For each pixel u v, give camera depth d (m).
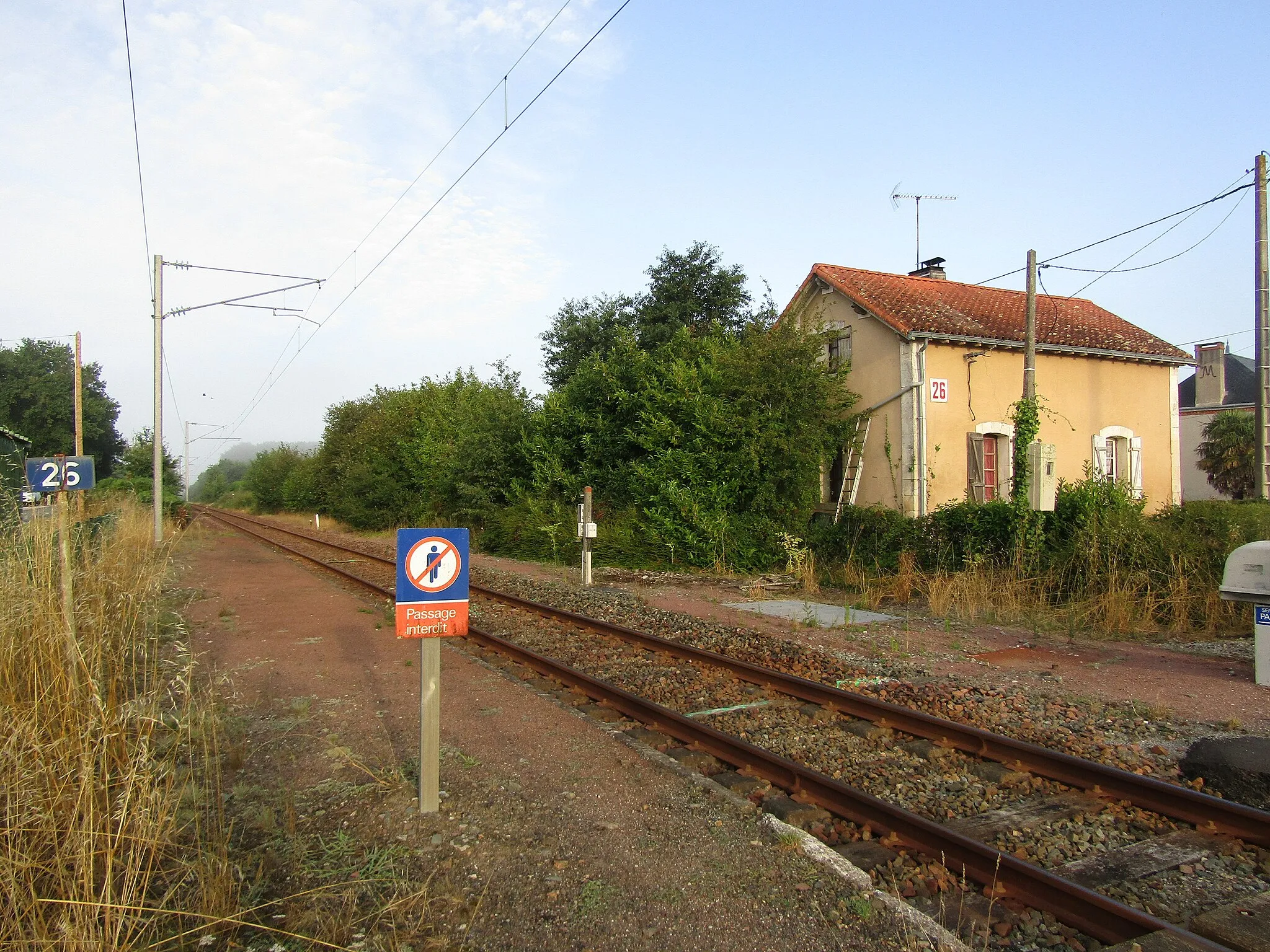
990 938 3.53
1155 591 10.98
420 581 4.54
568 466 22.39
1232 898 3.86
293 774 5.23
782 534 16.58
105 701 4.84
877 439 17.77
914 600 13.05
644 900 3.71
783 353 17.31
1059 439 18.08
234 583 15.54
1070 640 9.85
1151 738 6.22
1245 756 5.37
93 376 72.75
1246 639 9.74
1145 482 19.11
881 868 4.11
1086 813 4.81
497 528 23.95
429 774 4.63
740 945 3.37
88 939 3.01
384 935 3.38
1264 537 11.23
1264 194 14.77
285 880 3.86
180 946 3.23
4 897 3.23
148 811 3.77
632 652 9.23
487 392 27.19
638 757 5.62
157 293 24.91
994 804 4.98
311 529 39.62
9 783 3.78
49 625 5.11
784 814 4.71
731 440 17.34
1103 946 3.44
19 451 18.22
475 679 7.77
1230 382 38.16
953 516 14.70
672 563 17.75
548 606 12.05
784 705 7.09
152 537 18.34
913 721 6.29
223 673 7.74
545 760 5.54
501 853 4.16
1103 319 21.06
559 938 3.41
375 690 7.28
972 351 17.34
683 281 31.25
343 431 44.16
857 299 18.08
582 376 21.70
